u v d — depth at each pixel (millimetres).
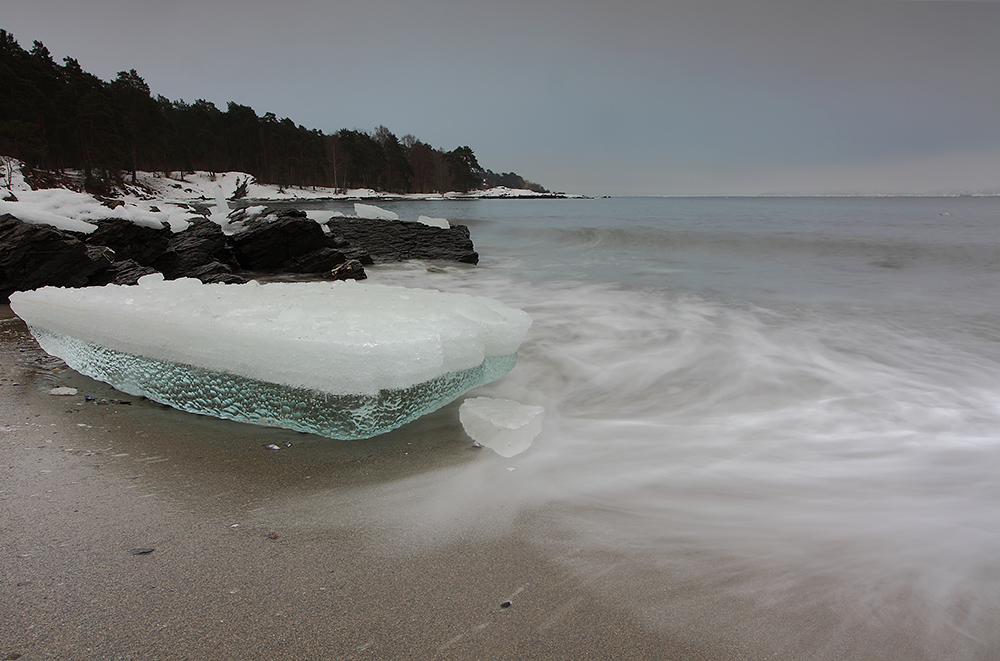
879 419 3205
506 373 3844
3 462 2307
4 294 5555
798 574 1697
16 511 1935
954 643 1409
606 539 1882
